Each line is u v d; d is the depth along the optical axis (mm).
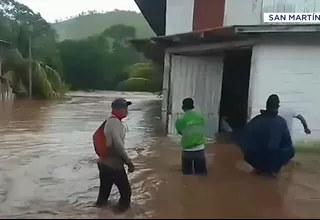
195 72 15695
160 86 42000
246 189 8414
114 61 71375
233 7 14133
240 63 16109
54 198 8305
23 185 9312
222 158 11375
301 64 12516
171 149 13219
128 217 6746
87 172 10500
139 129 18172
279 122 9195
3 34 48656
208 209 7137
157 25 22219
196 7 15680
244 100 16078
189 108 9539
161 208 7242
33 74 40188
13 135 16422
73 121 21484
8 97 36500
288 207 7305
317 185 8773
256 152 9320
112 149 7398
